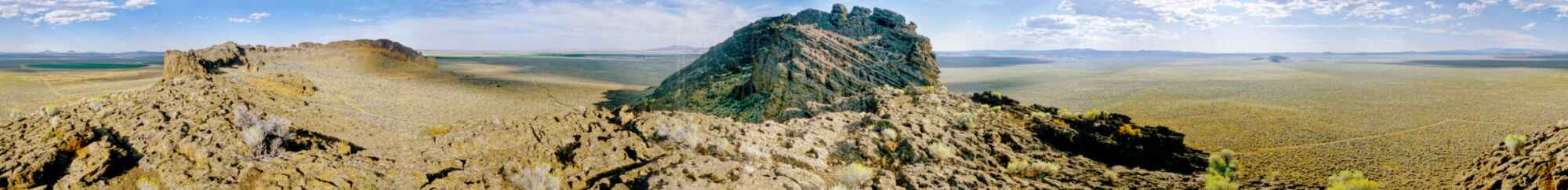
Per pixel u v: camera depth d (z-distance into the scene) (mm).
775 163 16812
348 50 84375
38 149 14719
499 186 13930
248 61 63062
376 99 38281
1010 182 17750
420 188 13383
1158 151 25562
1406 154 25922
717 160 16125
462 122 29609
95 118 22656
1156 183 19016
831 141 21156
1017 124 30078
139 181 13758
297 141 16906
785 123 25141
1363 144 28719
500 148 17359
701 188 13539
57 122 21344
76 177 13484
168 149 15617
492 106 39125
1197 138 30859
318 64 69438
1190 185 19172
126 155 15336
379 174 13945
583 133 19516
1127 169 21031
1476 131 34188
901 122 25422
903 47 48094
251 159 14914
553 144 17891
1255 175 22156
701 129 21328
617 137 18484
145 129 18672
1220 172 21812
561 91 55531
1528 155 20297
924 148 20500
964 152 21641
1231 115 43531
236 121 21156
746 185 13875
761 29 54719
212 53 59062
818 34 46281
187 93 29375
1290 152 26594
